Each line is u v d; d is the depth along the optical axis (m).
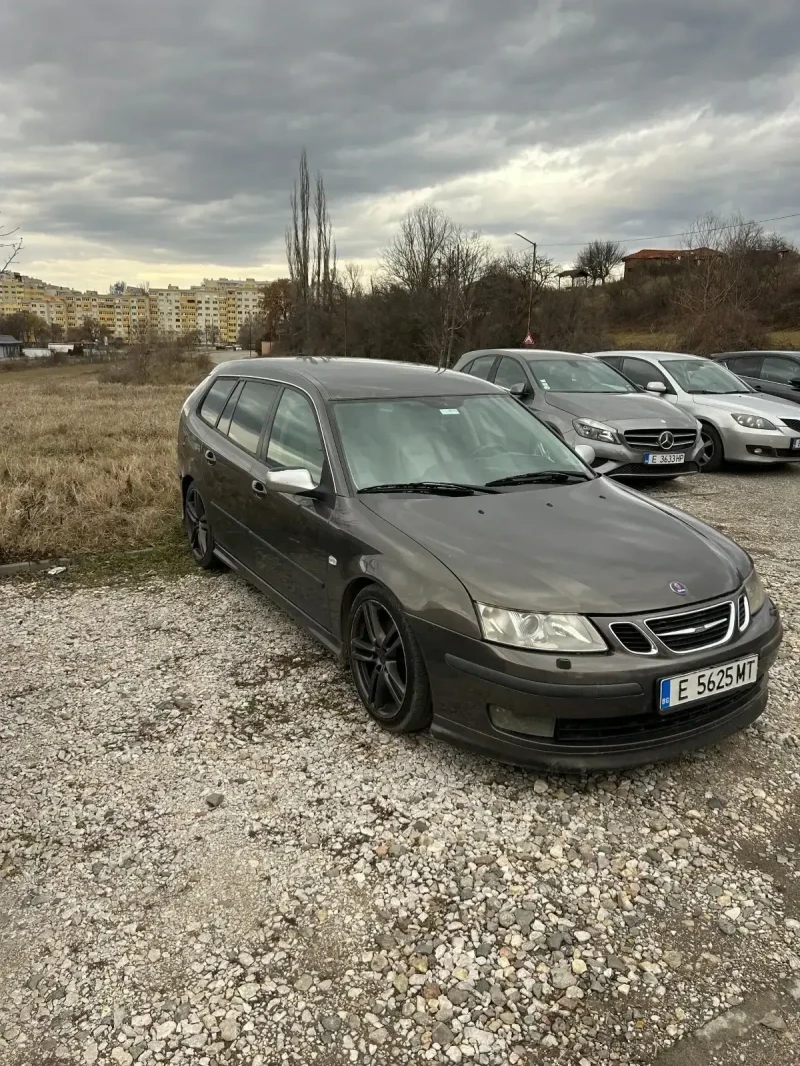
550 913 2.42
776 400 10.77
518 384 9.70
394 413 4.27
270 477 3.85
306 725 3.54
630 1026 2.03
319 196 59.66
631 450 8.48
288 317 68.25
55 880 2.57
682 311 44.50
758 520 7.49
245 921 2.38
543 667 2.77
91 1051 1.95
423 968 2.21
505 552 3.14
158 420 16.62
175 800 3.00
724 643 2.96
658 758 2.91
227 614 4.97
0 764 3.25
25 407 21.03
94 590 5.52
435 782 3.09
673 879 2.56
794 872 2.60
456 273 46.84
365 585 3.53
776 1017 2.05
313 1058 1.94
